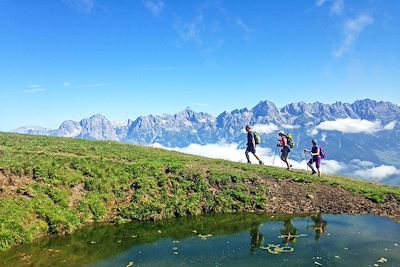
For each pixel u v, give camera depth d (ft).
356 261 67.82
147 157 120.78
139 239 79.25
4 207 79.00
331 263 66.95
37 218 81.00
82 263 66.08
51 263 65.57
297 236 81.35
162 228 86.99
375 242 77.61
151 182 103.76
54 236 79.51
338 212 99.50
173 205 98.37
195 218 95.20
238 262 67.21
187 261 67.62
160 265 65.82
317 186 112.27
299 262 67.26
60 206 87.25
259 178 113.70
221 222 91.71
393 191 111.55
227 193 105.60
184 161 121.70
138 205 96.17
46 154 105.91
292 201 104.37
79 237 79.56
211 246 75.25
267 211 100.53
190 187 105.60
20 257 67.77
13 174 91.04
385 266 65.82
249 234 82.79
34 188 88.58
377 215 97.60
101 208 92.17
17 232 74.79
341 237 80.69
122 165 107.86
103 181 99.35
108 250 72.59
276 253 71.56
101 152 119.44
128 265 65.67
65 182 94.07
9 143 118.62
